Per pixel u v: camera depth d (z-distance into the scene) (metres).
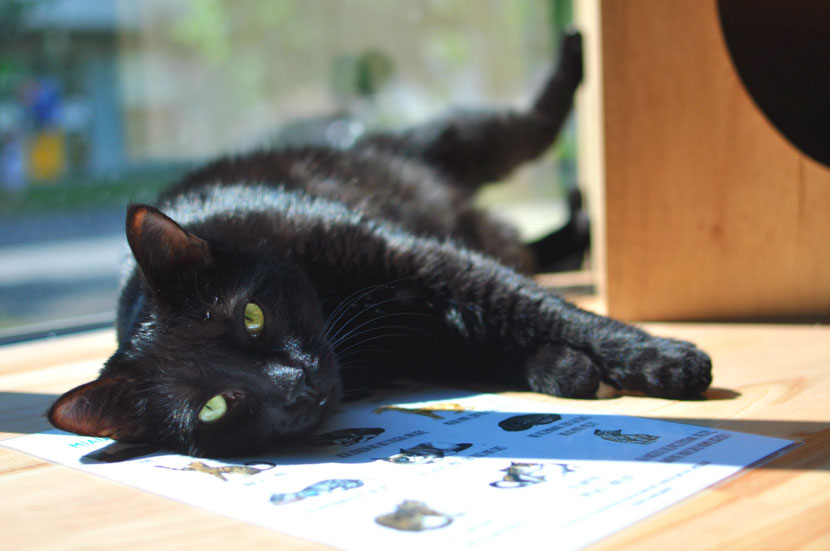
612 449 0.44
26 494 0.43
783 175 0.64
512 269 0.59
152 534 0.39
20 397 0.58
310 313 0.53
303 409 0.48
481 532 0.37
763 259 0.65
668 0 0.62
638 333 0.52
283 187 0.65
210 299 0.50
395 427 0.49
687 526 0.37
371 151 0.80
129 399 0.48
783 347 0.58
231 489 0.43
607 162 0.64
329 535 0.38
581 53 0.84
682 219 0.65
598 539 0.37
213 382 0.48
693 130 0.64
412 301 0.56
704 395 0.50
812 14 0.71
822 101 0.75
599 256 0.70
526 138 0.87
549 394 0.53
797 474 0.41
